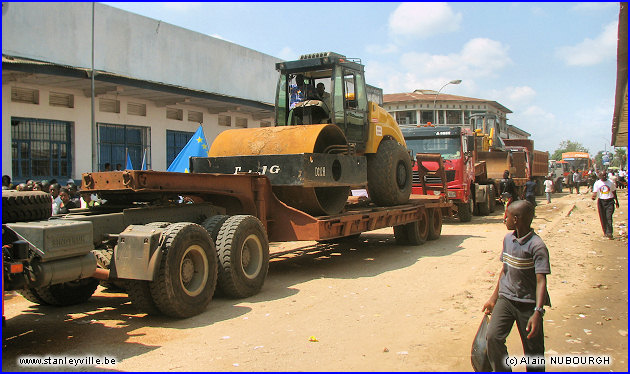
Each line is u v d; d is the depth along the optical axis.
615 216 19.03
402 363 4.78
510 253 4.18
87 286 7.05
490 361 4.13
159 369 4.64
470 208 18.45
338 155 9.12
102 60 14.91
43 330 5.84
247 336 5.57
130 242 5.88
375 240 13.30
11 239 4.95
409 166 11.93
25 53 12.56
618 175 38.09
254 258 7.56
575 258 10.05
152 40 16.69
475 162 19.88
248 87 20.95
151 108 17.48
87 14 14.22
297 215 8.43
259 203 8.30
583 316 6.19
